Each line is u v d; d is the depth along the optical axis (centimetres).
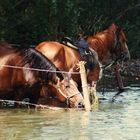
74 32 2938
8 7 2752
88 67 1748
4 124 1331
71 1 2950
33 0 2853
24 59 1598
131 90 2234
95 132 1208
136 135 1172
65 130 1234
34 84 1598
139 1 4016
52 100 1630
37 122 1359
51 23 2845
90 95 1739
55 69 1609
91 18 3450
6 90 1588
